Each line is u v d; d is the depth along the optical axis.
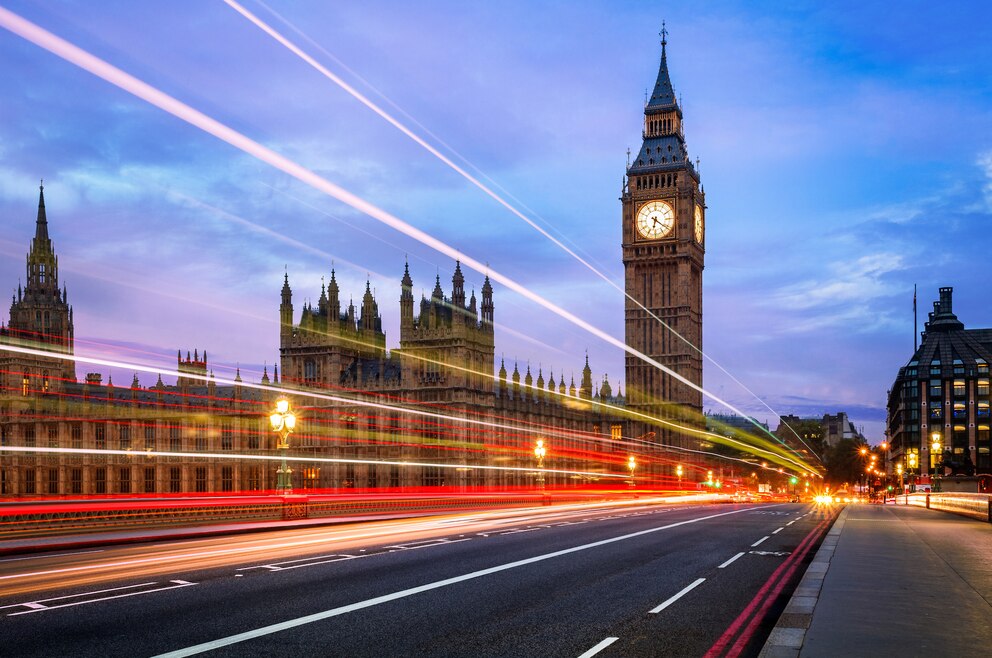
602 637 16.78
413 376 139.50
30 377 166.75
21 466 154.75
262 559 29.55
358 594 21.55
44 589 22.19
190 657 14.88
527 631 17.27
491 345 145.88
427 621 18.17
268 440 142.12
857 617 16.81
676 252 191.62
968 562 26.27
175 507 45.59
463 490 132.12
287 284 147.50
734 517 59.56
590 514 66.31
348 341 147.62
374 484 136.50
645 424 189.50
